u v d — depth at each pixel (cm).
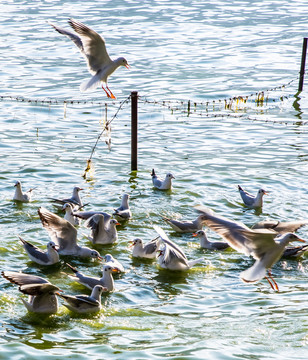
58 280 1633
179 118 3183
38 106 3259
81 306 1444
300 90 3731
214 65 4200
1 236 1839
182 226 1936
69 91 3541
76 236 1775
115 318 1435
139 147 2748
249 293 1573
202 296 1557
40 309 1438
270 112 3316
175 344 1303
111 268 1570
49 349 1278
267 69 4134
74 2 6269
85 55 1616
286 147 2766
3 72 3859
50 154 2602
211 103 3434
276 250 991
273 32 5188
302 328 1380
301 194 2228
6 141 2738
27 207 2058
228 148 2752
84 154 2625
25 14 5616
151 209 2086
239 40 4894
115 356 1249
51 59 4231
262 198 2136
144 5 6209
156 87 3675
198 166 2519
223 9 6125
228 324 1402
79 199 2083
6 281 1592
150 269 1714
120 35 4912
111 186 2278
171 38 4888
